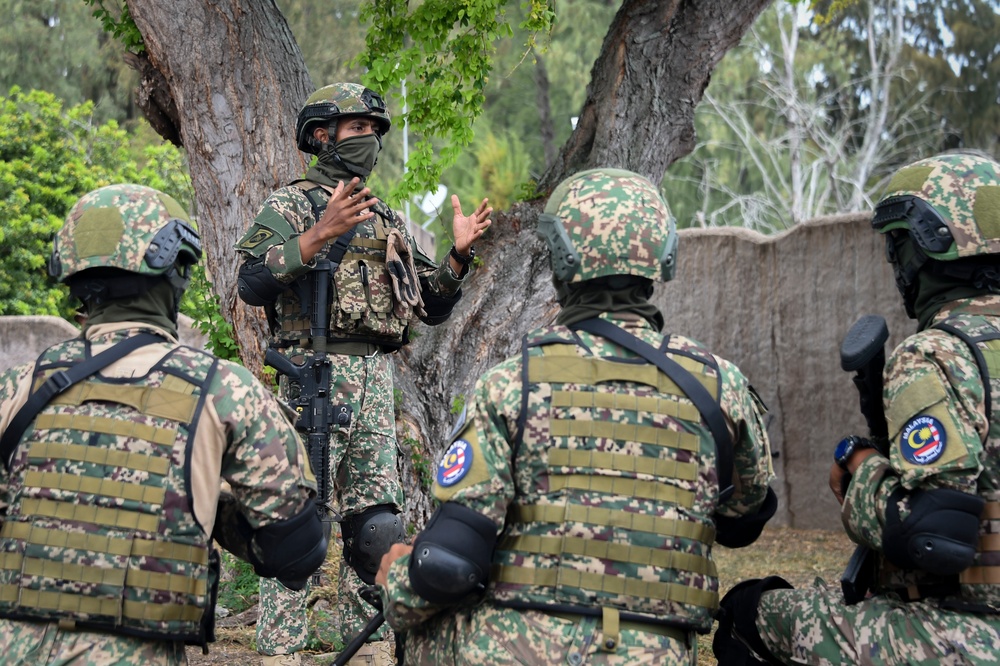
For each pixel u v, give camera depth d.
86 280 2.79
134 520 2.61
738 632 3.22
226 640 5.23
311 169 4.34
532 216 6.93
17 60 25.66
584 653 2.58
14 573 2.61
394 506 4.23
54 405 2.69
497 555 2.72
